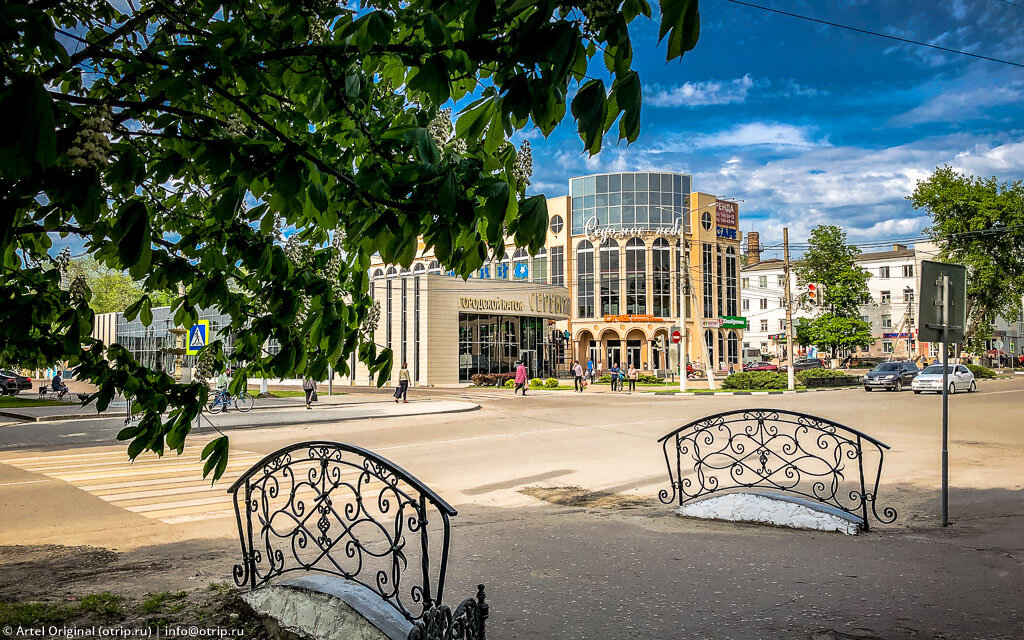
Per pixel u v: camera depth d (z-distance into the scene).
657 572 5.08
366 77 2.48
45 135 1.43
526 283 49.06
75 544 6.31
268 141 2.35
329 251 3.43
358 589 3.60
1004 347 81.69
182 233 3.46
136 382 3.01
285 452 4.01
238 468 11.03
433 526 7.06
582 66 1.75
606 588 4.69
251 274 3.38
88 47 2.16
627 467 11.20
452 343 44.75
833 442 13.85
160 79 1.97
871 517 7.26
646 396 31.61
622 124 1.66
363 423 18.92
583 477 10.27
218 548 6.15
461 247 2.23
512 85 1.70
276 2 2.25
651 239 60.41
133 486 9.38
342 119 2.68
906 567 5.12
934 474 10.07
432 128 2.47
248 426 17.97
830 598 4.39
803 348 76.25
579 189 62.78
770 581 4.80
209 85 2.04
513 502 8.43
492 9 1.62
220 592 4.53
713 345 62.38
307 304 3.44
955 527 6.69
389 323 45.94
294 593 3.76
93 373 3.01
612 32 1.61
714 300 63.16
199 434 16.06
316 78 2.41
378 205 2.21
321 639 3.46
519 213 1.93
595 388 39.72
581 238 62.38
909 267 75.12
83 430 16.81
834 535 6.37
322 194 2.18
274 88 2.49
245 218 2.74
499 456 12.48
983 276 46.22
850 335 56.47
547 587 4.73
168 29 2.42
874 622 3.95
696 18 1.40
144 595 4.53
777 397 30.56
